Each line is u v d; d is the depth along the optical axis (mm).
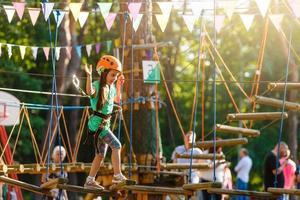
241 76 34062
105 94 12172
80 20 14070
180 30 33219
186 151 16562
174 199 16438
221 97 34031
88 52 16547
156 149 17062
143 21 17000
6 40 29188
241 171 22391
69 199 28234
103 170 16344
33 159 31344
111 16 14047
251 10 16312
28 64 30531
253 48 34125
